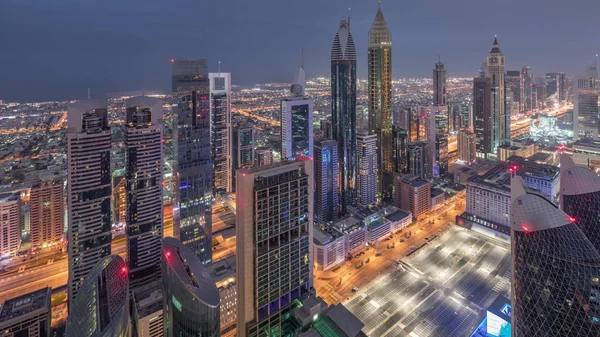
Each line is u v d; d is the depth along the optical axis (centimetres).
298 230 15062
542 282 9944
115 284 10988
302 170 15100
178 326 11044
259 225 13550
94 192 19625
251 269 13750
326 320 14238
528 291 10325
